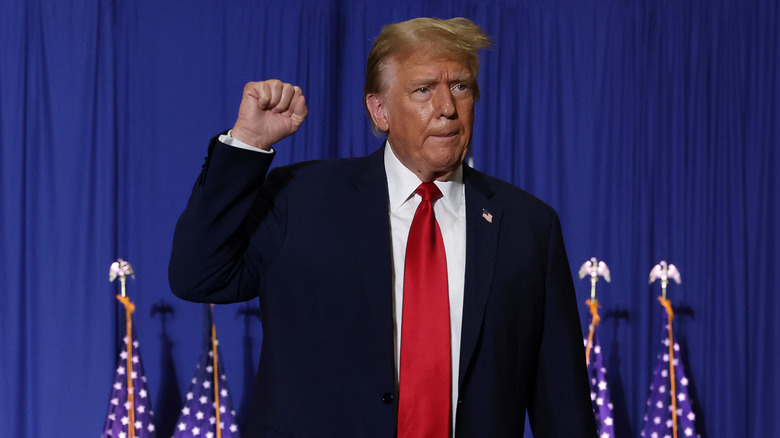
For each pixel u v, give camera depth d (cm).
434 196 177
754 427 552
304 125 528
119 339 511
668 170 561
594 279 534
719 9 563
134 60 515
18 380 495
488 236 176
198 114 521
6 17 502
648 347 550
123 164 513
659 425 545
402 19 545
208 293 165
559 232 188
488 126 547
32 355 500
